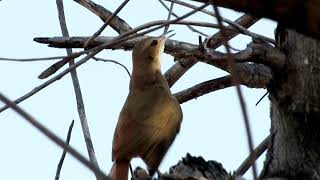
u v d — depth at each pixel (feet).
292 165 23.68
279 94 23.52
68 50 32.63
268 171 24.43
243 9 11.61
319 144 23.34
